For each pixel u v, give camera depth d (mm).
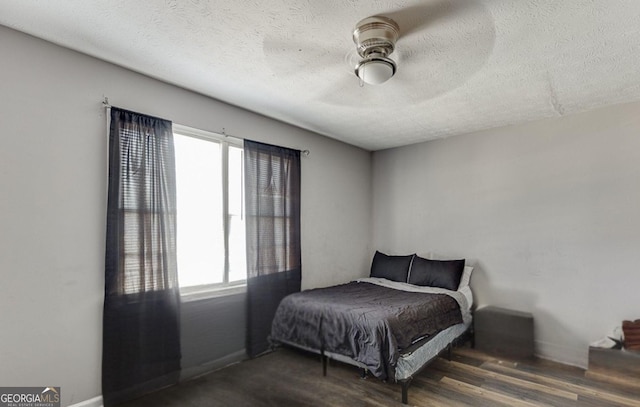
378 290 3504
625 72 2348
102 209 2252
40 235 1993
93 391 2166
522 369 2945
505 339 3271
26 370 1922
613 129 3010
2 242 1865
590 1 1588
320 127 3730
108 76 2305
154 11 1711
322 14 1714
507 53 2080
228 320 2984
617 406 2307
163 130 2547
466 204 3908
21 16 1776
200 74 2449
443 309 3066
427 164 4273
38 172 1998
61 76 2102
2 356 1849
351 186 4492
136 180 2381
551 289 3277
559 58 2146
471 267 3791
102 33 1932
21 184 1938
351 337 2566
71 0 1633
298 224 3633
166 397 2387
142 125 2436
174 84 2645
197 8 1678
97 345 2191
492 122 3502
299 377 2732
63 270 2072
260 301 3176
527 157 3480
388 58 2107
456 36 1893
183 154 2797
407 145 4477
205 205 2922
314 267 3906
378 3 1616
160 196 2494
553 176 3316
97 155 2242
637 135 2895
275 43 2008
